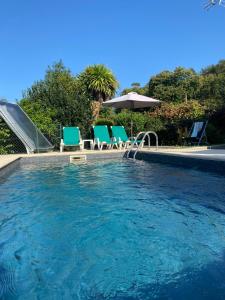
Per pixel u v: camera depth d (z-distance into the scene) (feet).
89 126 56.65
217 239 12.72
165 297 8.55
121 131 53.31
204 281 9.32
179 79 112.16
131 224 14.83
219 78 100.48
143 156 40.40
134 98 54.39
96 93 87.25
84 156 41.11
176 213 16.40
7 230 14.19
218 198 19.10
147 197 19.86
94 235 13.44
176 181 24.71
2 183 24.59
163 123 62.69
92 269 10.28
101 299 8.54
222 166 26.73
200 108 62.80
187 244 12.27
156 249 11.86
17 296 8.68
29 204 18.53
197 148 45.55
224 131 59.72
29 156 37.29
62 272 10.16
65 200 19.40
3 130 41.50
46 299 8.56
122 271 10.16
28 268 10.41
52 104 54.39
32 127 43.80
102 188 22.66
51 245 12.45
